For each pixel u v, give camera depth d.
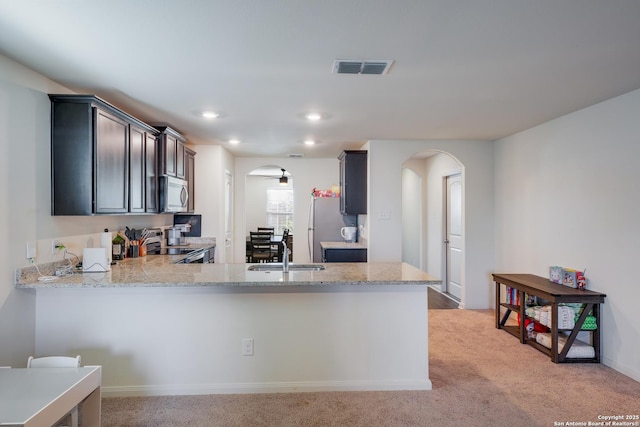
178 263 3.58
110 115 2.87
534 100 3.11
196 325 2.72
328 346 2.78
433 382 2.90
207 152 5.34
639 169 2.85
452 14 1.76
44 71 2.48
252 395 2.70
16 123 2.35
